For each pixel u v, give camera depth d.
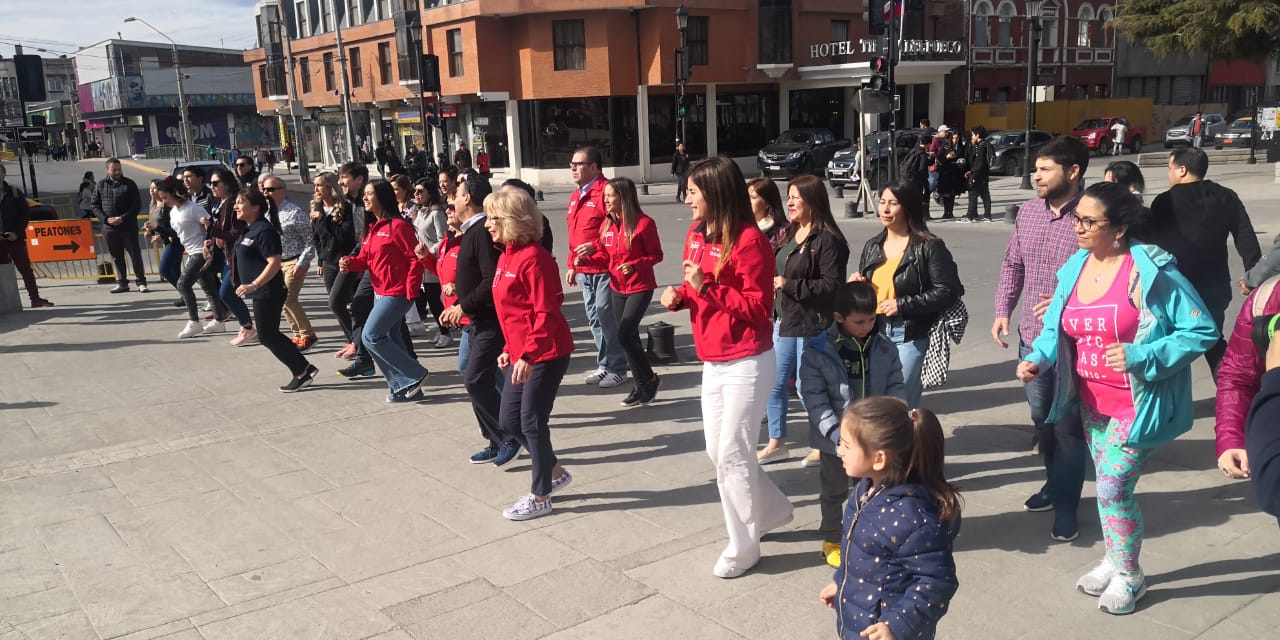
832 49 36.34
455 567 4.32
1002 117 39.53
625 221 6.45
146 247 17.86
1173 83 49.62
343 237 7.99
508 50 34.28
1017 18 41.34
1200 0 22.89
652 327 8.05
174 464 5.87
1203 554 4.10
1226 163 30.00
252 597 4.08
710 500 5.02
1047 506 4.62
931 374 4.75
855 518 2.70
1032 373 3.66
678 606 3.87
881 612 2.58
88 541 4.73
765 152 30.78
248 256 7.21
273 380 7.91
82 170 51.69
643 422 6.45
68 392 7.71
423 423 6.58
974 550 4.26
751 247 3.85
